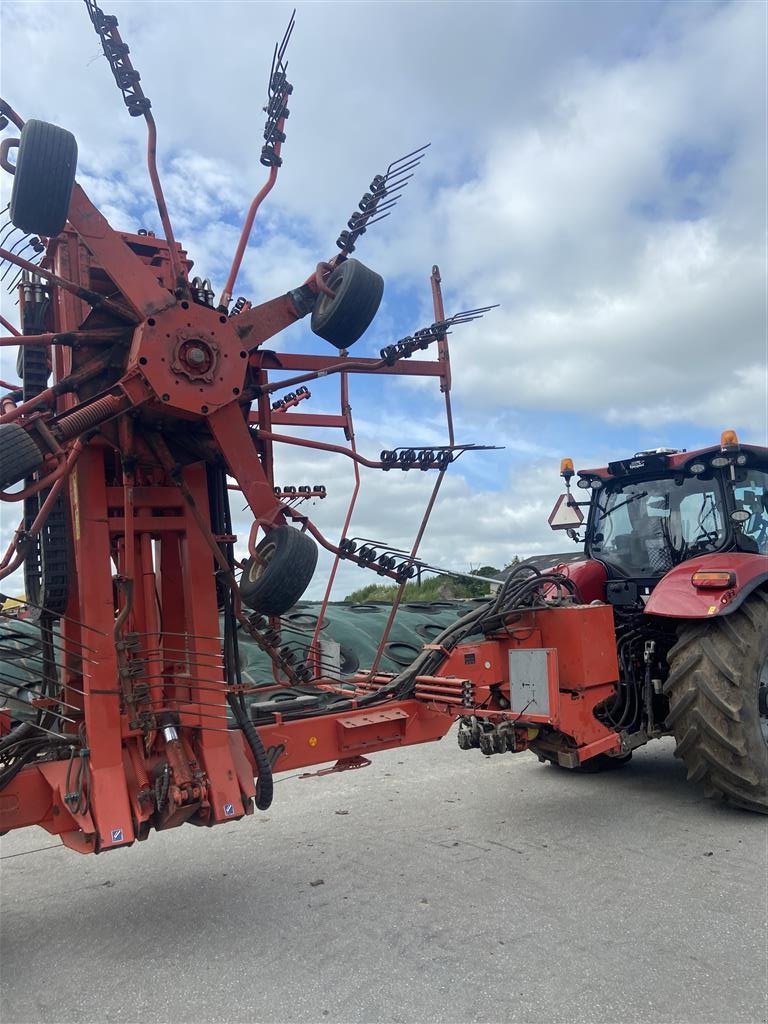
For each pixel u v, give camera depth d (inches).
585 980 102.6
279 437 135.1
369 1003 98.7
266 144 128.5
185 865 150.7
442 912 125.0
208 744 124.2
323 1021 95.3
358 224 132.4
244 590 120.3
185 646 130.3
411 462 145.6
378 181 132.5
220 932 120.6
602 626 175.8
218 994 102.2
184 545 131.8
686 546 202.7
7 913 130.8
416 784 207.0
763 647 174.1
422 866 145.9
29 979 107.8
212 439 129.3
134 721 116.4
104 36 113.3
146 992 103.3
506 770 220.7
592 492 231.3
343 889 136.0
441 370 151.6
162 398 112.3
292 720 147.5
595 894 130.4
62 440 107.3
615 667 177.8
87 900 135.3
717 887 132.1
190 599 129.0
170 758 118.0
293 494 183.0
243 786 124.9
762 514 208.2
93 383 119.1
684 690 171.8
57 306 127.9
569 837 160.6
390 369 145.3
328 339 130.3
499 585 180.5
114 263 111.8
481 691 163.6
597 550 226.2
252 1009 98.3
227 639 129.3
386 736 150.8
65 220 106.0
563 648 173.6
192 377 115.0
